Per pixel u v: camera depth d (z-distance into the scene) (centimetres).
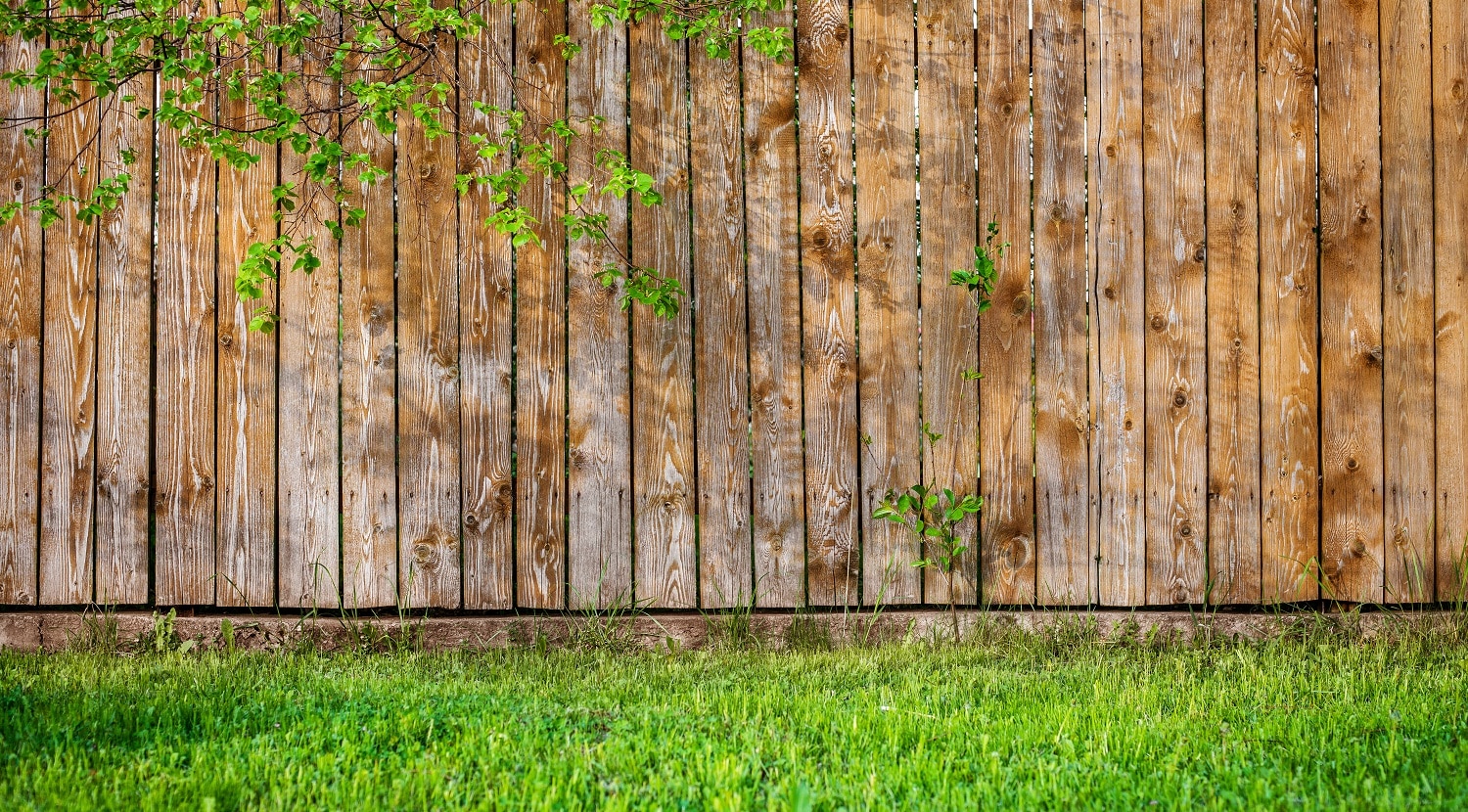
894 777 244
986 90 418
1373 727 283
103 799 222
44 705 292
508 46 412
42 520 406
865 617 416
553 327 412
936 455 417
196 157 408
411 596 410
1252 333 417
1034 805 227
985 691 333
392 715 291
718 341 416
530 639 409
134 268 408
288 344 408
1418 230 417
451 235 411
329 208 409
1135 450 417
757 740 273
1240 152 418
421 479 411
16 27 337
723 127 415
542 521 413
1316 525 416
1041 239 418
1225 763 252
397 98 348
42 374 407
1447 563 414
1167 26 418
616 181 335
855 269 418
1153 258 418
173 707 290
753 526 417
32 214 407
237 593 409
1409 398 416
